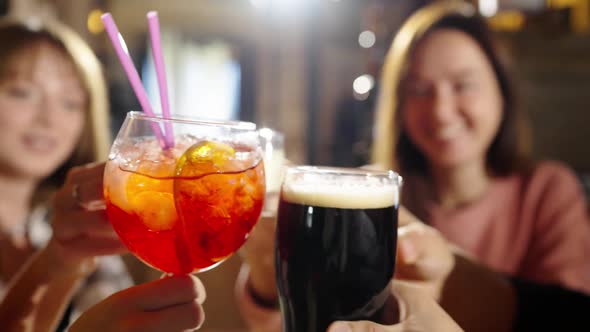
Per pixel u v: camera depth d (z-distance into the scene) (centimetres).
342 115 274
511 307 52
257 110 291
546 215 99
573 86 184
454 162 95
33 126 81
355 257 37
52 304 47
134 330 35
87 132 92
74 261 45
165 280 38
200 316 37
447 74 91
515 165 104
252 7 279
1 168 83
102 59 251
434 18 96
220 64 300
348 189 38
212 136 39
